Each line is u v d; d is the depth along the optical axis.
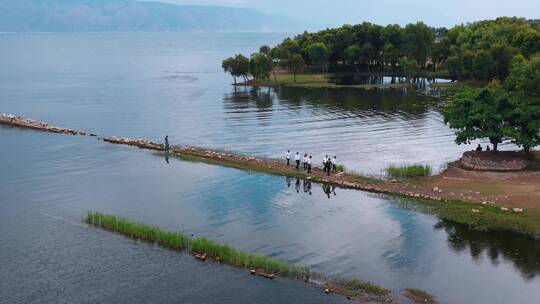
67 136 96.94
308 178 68.81
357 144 90.12
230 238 50.66
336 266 44.59
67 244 49.19
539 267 44.19
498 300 39.16
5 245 49.06
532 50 165.25
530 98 75.44
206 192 64.31
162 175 71.56
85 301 39.44
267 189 65.31
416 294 39.78
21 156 81.88
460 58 175.88
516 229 51.38
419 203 59.16
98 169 74.62
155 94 159.12
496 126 71.56
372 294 39.81
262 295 39.91
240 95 157.75
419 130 102.75
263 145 88.88
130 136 97.31
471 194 60.88
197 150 85.00
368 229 52.62
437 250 47.62
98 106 134.50
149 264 45.06
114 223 52.44
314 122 110.94
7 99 146.75
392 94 158.50
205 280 42.25
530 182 64.19
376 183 66.25
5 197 62.53
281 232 52.03
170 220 55.34
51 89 170.75
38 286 41.59
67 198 62.25
